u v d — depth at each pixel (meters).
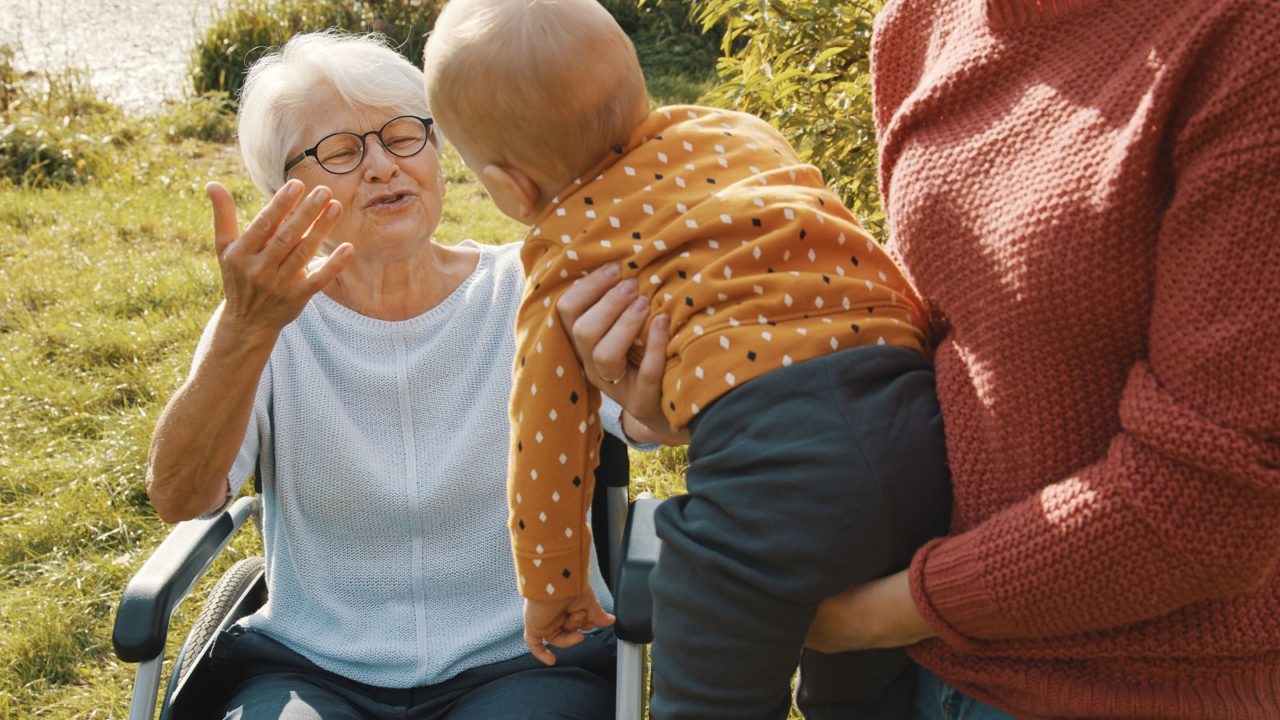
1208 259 0.74
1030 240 0.83
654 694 1.05
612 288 1.08
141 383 3.97
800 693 1.20
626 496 1.87
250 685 1.69
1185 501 0.77
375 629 1.72
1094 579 0.82
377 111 1.71
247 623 1.77
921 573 0.92
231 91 8.66
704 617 0.98
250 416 1.57
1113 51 0.83
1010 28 0.88
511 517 1.22
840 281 1.03
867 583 0.98
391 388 1.74
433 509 1.72
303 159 1.70
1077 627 0.87
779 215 1.04
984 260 0.87
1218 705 0.87
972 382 0.93
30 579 3.00
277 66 1.71
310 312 1.77
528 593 1.24
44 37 10.41
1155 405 0.78
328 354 1.75
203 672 1.73
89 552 3.08
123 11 11.37
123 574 2.96
